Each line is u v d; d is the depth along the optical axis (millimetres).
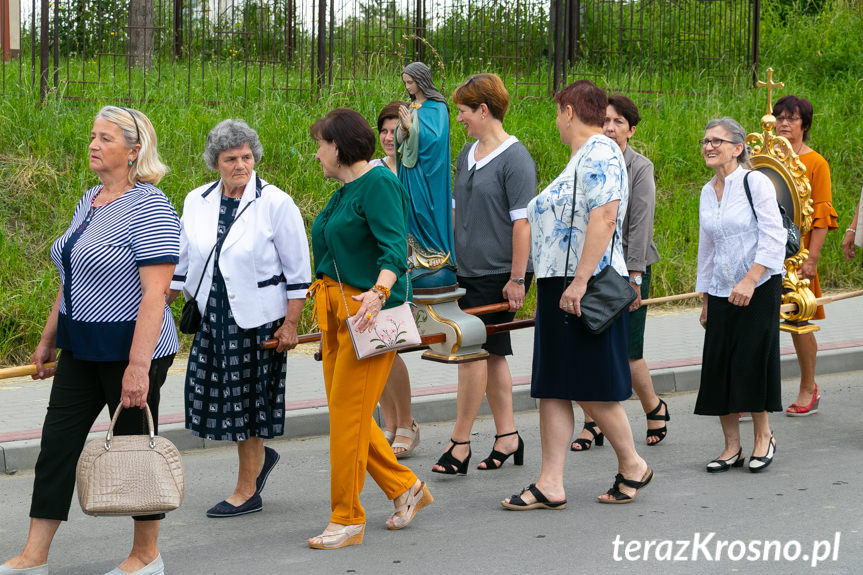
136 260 3926
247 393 5023
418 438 6324
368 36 13852
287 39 13500
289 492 5582
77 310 3971
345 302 4523
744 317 5746
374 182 4484
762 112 13492
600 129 5055
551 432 5152
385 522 5004
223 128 4941
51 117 10242
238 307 4918
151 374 4035
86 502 3803
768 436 5906
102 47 14578
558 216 4953
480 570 4312
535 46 14930
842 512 5066
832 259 11891
